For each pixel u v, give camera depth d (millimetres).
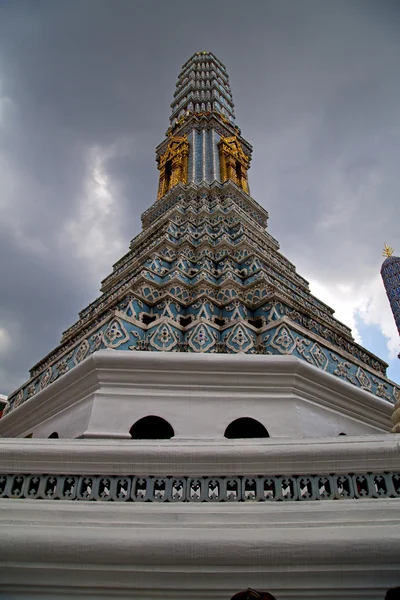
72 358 8352
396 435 3869
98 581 3143
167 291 9617
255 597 2918
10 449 3809
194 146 19719
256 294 9789
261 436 6246
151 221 17750
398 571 3027
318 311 11828
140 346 7551
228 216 14398
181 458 3787
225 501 3607
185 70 28578
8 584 3131
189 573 3113
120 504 3510
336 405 7004
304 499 3572
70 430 6184
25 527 3238
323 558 3062
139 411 5805
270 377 6332
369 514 3318
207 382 6184
